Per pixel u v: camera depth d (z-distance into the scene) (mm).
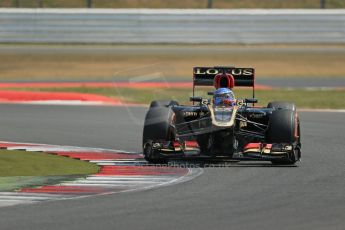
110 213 31969
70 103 87438
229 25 158625
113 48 154125
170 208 33125
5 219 30719
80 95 89000
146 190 37562
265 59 146125
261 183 39719
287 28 159500
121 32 157750
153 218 31016
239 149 46500
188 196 36000
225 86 47500
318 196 36156
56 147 55469
